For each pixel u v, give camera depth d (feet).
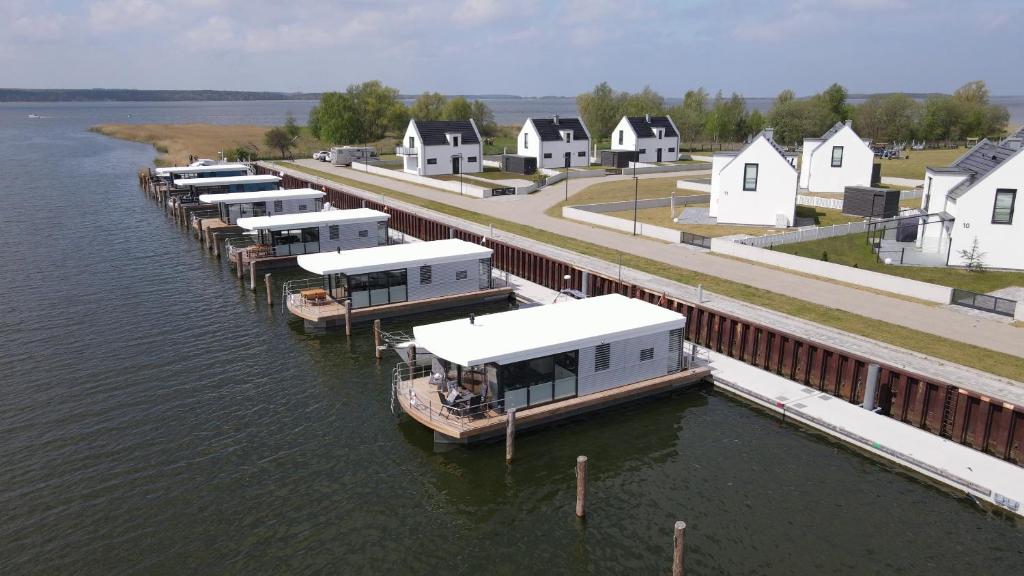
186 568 64.28
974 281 128.98
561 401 90.58
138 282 156.04
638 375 96.63
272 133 422.82
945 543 67.00
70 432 88.48
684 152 404.57
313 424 91.15
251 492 76.02
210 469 80.38
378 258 133.49
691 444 85.92
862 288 127.13
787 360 99.45
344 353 115.65
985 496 71.46
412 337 121.70
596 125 480.23
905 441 81.15
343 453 84.17
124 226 217.97
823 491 75.56
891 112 432.66
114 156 443.73
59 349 115.96
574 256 153.07
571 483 78.48
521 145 340.59
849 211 199.00
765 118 477.36
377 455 83.82
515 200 238.89
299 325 129.08
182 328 126.72
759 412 93.04
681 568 61.11
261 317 133.39
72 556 65.87
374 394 100.12
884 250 154.10
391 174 309.42
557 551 67.05
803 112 425.69
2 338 120.57
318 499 74.95
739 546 67.10
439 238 183.52
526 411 87.30
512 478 79.46
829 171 236.63
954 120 441.68
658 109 479.00
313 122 451.12
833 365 93.35
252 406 96.07
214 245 179.52
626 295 126.52
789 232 166.09
